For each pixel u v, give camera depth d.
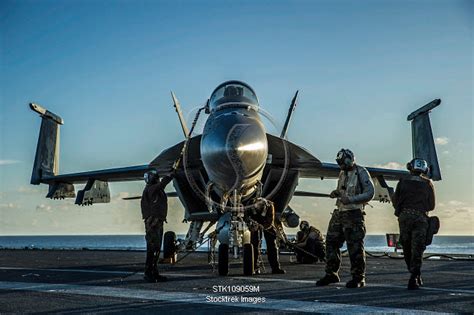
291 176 12.57
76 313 5.37
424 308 5.47
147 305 5.83
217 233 10.48
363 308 5.48
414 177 7.72
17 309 5.64
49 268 11.16
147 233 8.40
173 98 11.88
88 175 16.02
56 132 17.33
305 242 13.37
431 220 7.62
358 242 7.45
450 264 12.76
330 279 7.67
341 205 7.68
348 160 7.64
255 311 5.37
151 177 8.73
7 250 23.45
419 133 15.14
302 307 5.58
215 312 5.34
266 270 10.73
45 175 16.59
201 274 9.70
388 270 10.62
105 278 8.84
